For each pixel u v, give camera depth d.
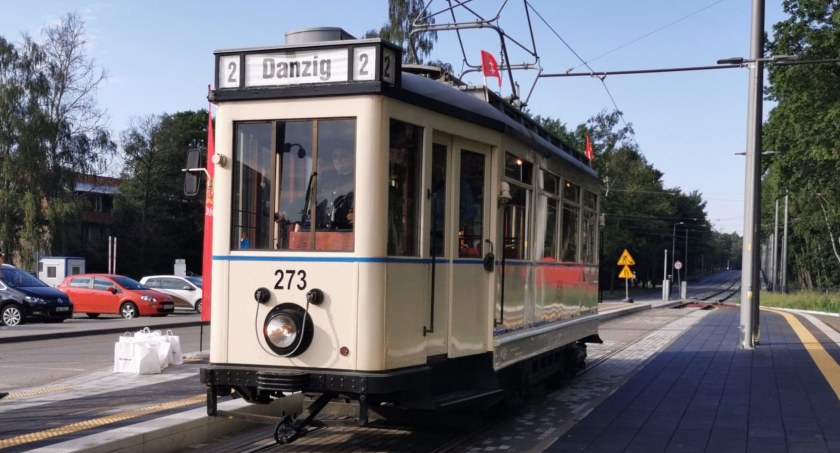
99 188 60.16
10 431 7.64
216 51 7.05
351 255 6.56
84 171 47.16
